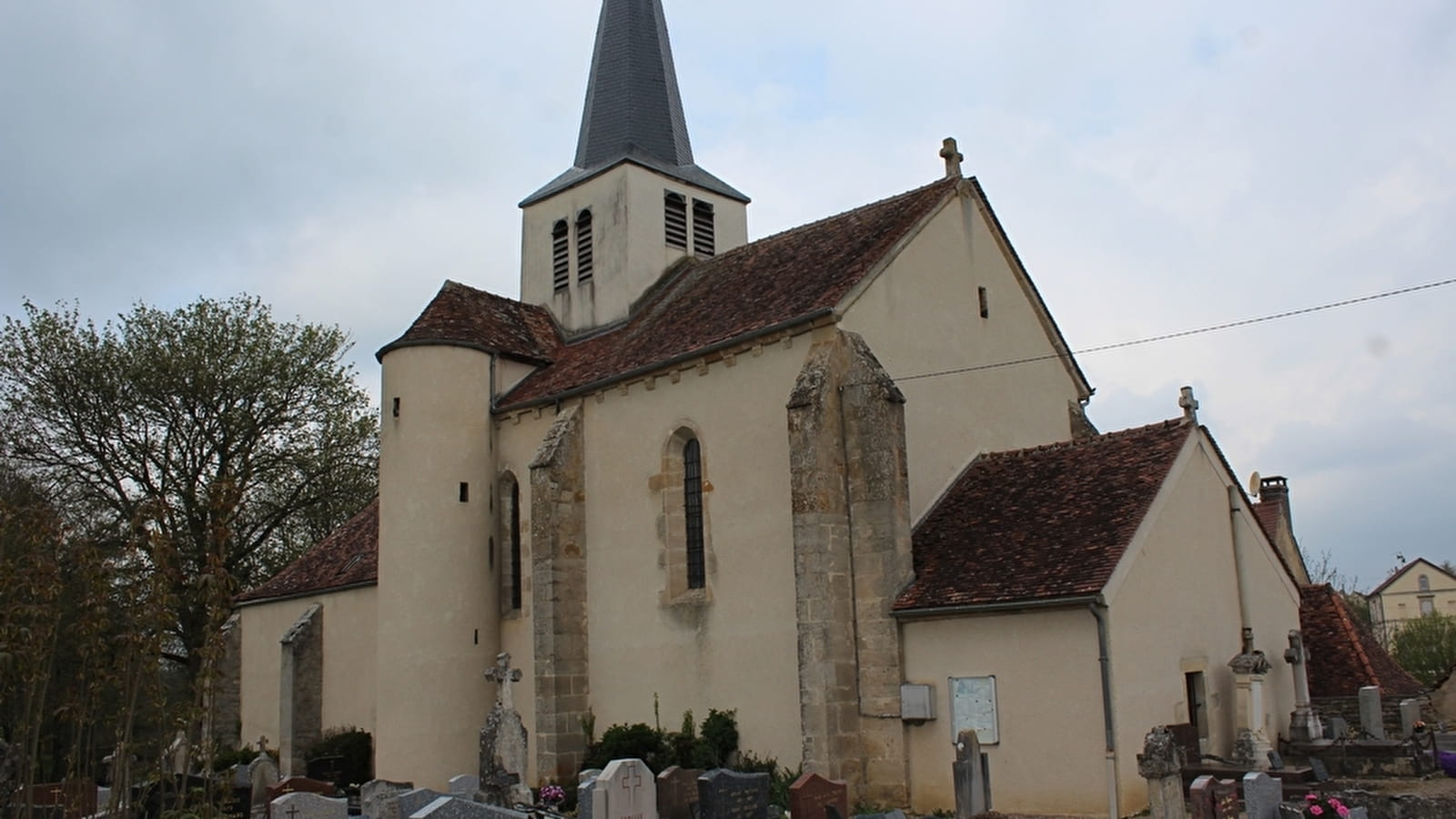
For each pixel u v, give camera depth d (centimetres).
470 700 2838
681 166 3550
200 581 1361
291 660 3391
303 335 4716
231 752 3488
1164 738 1628
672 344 2672
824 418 2181
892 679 2069
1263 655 2133
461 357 3006
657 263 3303
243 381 4462
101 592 1370
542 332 3344
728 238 3553
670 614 2498
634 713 2545
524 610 2877
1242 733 2039
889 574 2105
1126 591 1894
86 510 4103
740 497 2388
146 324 4397
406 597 2845
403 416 2956
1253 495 4072
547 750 2589
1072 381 2905
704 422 2491
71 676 1983
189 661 3938
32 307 4238
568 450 2752
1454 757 2138
